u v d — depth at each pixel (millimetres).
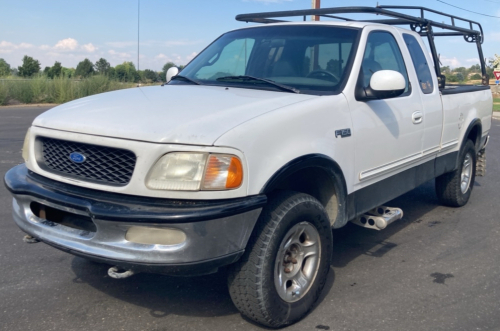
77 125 3098
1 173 7551
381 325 3430
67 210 3031
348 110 3789
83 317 3459
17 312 3496
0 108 20672
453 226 5699
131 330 3305
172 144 2824
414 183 4930
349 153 3770
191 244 2781
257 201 2961
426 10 5430
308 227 3414
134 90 3988
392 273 4332
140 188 2842
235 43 4707
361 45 4129
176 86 4113
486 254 4832
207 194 2828
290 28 4574
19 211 3400
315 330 3346
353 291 3957
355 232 5441
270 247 3076
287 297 3316
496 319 3535
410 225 5723
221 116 3053
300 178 3691
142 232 2828
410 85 4734
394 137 4332
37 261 4395
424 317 3549
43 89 24359
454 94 5641
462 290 4004
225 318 3480
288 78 4098
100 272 4195
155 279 4082
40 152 3377
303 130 3350
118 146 2885
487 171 8953
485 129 6770
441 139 5340
